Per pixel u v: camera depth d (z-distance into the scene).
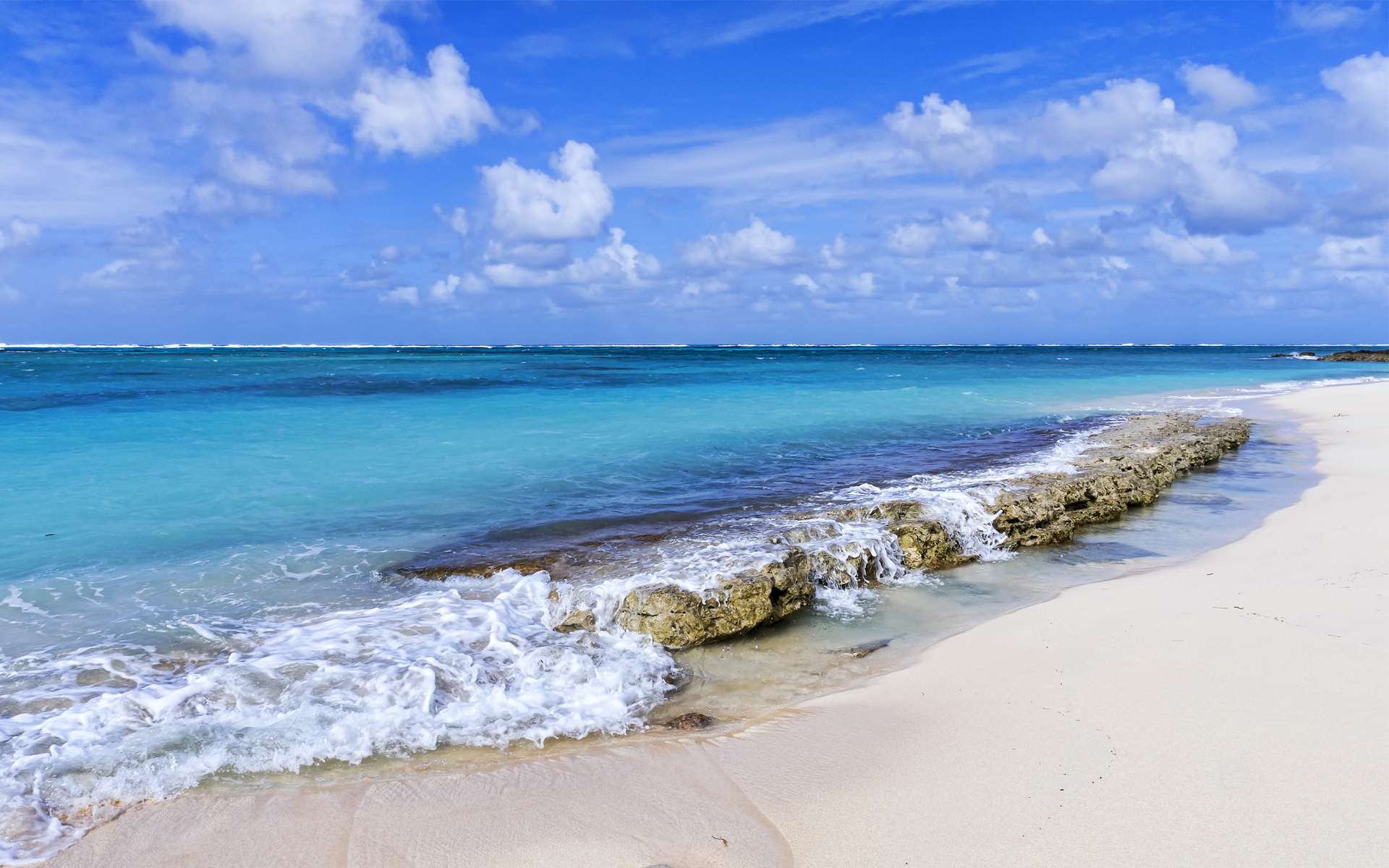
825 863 3.95
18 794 4.75
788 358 95.31
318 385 37.19
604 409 27.05
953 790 4.58
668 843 4.18
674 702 6.31
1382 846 3.82
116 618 7.90
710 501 12.84
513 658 6.90
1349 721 5.05
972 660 6.67
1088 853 3.92
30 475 14.60
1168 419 23.05
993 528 11.13
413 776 5.05
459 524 11.51
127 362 63.84
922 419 24.70
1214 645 6.49
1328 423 23.25
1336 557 9.11
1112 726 5.23
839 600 8.87
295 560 9.84
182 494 13.18
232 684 6.24
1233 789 4.37
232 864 4.09
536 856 4.09
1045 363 75.38
